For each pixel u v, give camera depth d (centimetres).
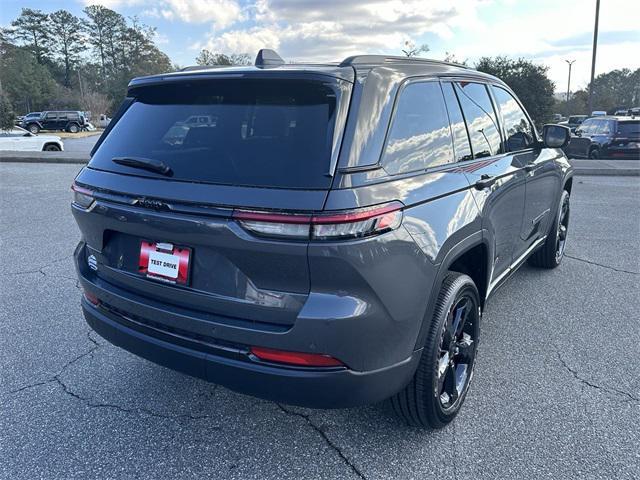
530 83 3372
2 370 344
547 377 336
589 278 524
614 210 863
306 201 200
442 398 277
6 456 262
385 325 221
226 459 262
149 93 279
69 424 289
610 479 246
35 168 1445
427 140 268
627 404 306
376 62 250
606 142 1800
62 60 10569
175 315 237
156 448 270
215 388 326
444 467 255
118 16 10469
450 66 321
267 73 231
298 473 252
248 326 219
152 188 235
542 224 473
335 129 214
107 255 271
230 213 209
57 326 409
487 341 387
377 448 270
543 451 266
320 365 214
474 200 289
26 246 629
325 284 206
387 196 218
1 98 3203
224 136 234
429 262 239
